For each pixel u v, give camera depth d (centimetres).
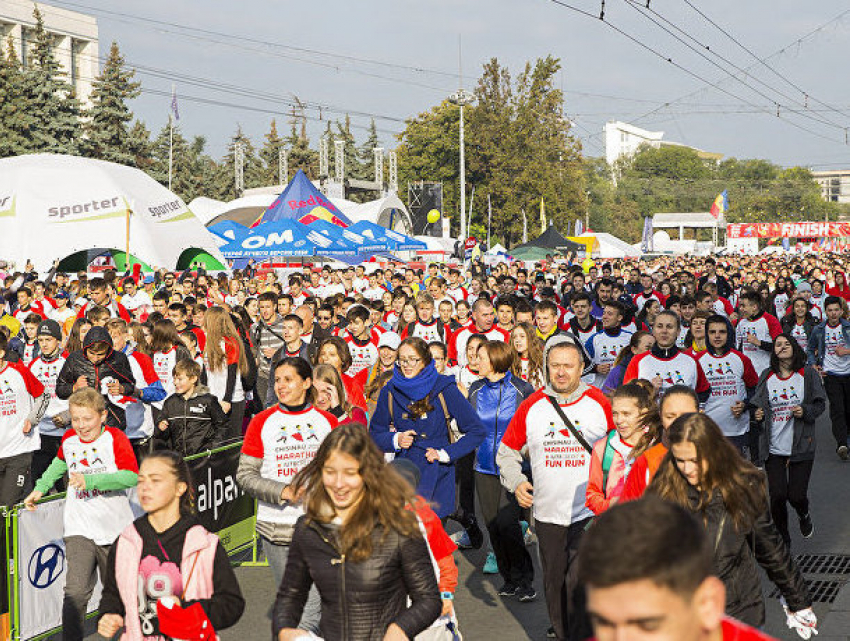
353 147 10631
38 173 3061
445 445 714
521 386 762
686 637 162
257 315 1432
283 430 590
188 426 920
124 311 1653
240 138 10069
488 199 8656
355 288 2441
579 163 9288
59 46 12288
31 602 646
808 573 802
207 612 433
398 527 370
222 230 3123
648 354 885
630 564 159
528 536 920
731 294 2209
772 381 866
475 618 710
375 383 965
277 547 593
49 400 1002
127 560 434
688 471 417
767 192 17112
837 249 9769
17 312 1711
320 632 386
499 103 8819
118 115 6738
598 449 556
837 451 1256
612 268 3809
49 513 659
